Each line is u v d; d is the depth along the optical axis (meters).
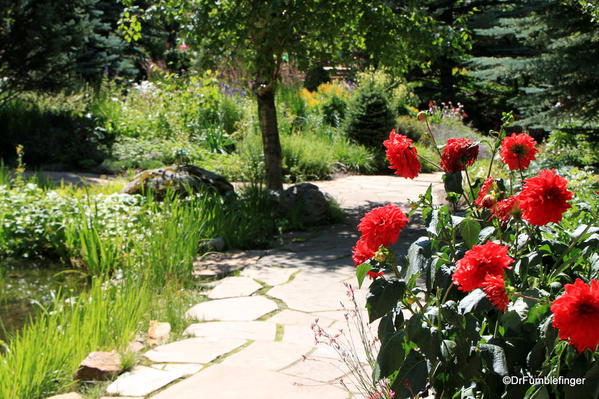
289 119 15.80
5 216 6.90
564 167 9.74
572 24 10.29
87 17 15.05
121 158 12.70
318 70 19.08
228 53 8.84
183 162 12.66
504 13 23.05
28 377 3.38
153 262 5.55
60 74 14.50
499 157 2.84
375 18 8.25
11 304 5.16
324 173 12.99
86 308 4.39
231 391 3.40
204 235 6.97
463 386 2.29
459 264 2.15
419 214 8.65
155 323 4.43
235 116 15.41
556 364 2.04
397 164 2.68
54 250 6.73
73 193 8.23
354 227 8.08
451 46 8.76
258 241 7.18
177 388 3.46
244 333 4.30
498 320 2.29
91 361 3.67
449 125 18.12
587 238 2.40
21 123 13.36
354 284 5.45
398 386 2.33
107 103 15.55
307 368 3.70
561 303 1.72
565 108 10.42
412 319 2.27
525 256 2.43
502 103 24.38
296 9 7.71
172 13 8.60
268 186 9.05
